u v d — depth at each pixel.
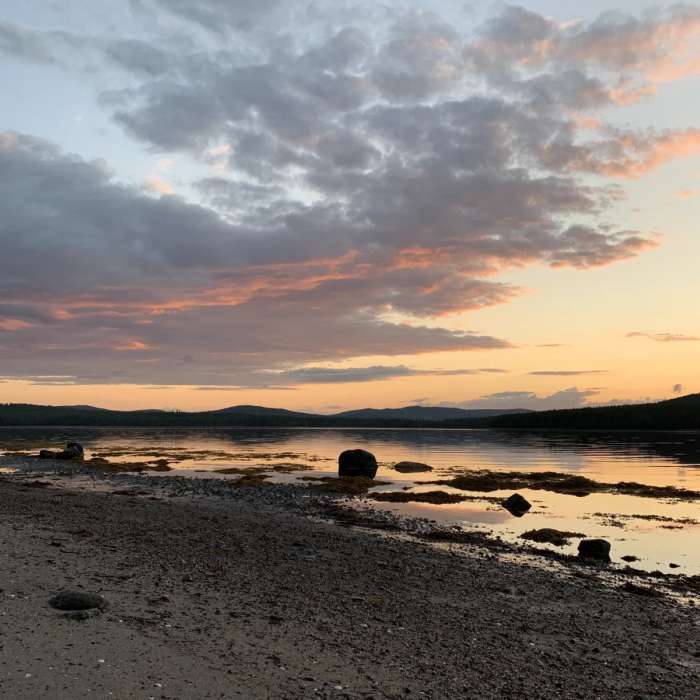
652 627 12.01
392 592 13.55
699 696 8.47
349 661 8.86
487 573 16.25
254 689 7.50
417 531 22.89
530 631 11.23
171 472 46.75
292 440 117.38
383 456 69.31
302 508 28.08
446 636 10.54
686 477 45.38
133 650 8.39
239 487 35.97
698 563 18.36
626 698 8.29
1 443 92.25
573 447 87.25
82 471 45.91
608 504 31.77
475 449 83.88
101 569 13.60
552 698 8.10
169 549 16.77
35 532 18.22
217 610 10.92
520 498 30.20
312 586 13.56
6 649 7.96
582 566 17.72
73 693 6.83
